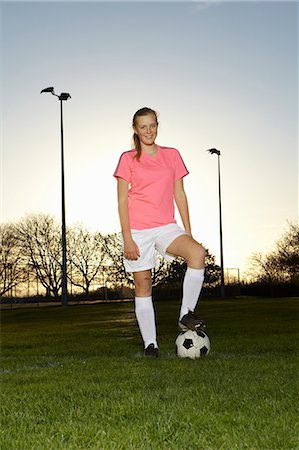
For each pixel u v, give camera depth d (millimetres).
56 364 7258
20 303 42688
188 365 6285
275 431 3379
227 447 3125
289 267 44250
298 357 7008
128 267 7391
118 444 3225
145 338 7449
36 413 4082
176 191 7629
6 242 42906
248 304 27625
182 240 7133
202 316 18656
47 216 43000
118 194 7375
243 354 7559
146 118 7258
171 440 3283
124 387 4961
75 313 25422
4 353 9055
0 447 3271
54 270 43031
